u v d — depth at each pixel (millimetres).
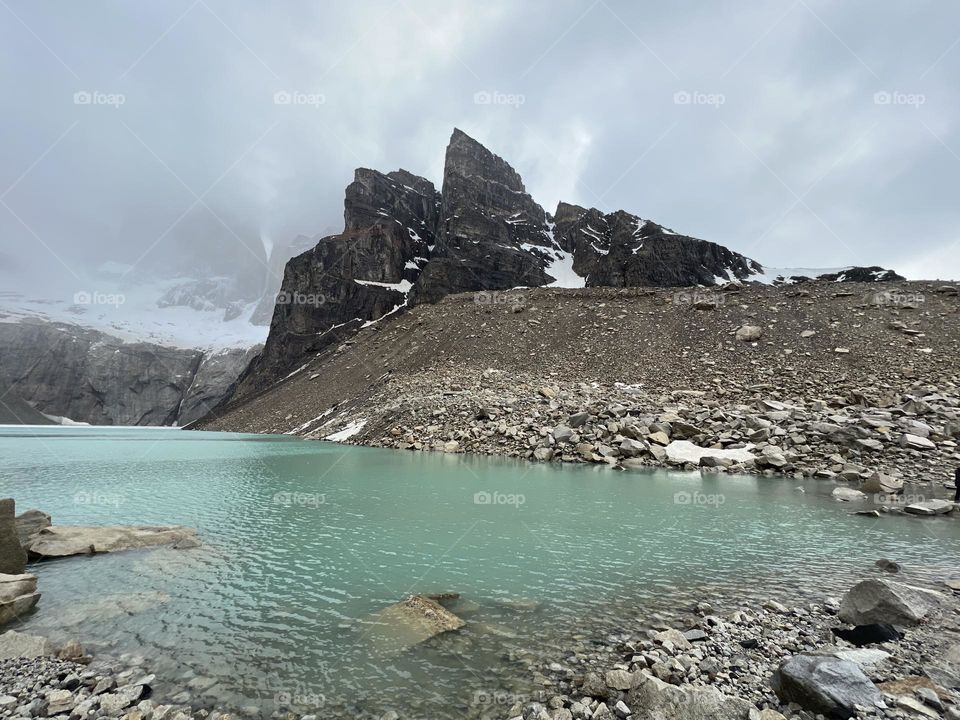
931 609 9359
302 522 17672
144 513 19156
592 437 36219
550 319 75312
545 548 14516
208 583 11586
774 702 6445
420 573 12344
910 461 27656
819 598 10633
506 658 7980
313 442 52281
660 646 8250
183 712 6512
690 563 13109
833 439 30844
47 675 7414
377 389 62500
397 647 8375
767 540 15414
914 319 53156
